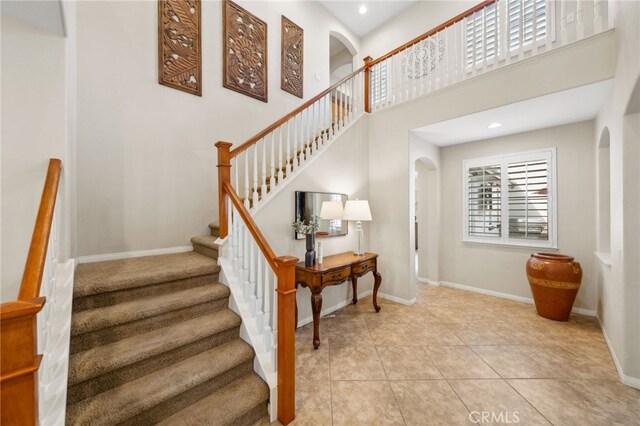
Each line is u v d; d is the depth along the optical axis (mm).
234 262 2268
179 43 3053
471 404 1814
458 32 3207
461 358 2383
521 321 3137
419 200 4934
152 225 2852
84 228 2443
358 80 4180
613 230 2357
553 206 3498
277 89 4152
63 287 1629
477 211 4234
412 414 1731
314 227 2910
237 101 3609
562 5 2473
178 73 3039
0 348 797
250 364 1864
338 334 2873
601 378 2068
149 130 2836
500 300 3875
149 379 1526
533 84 2592
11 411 822
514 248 3846
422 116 3543
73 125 2137
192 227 3152
